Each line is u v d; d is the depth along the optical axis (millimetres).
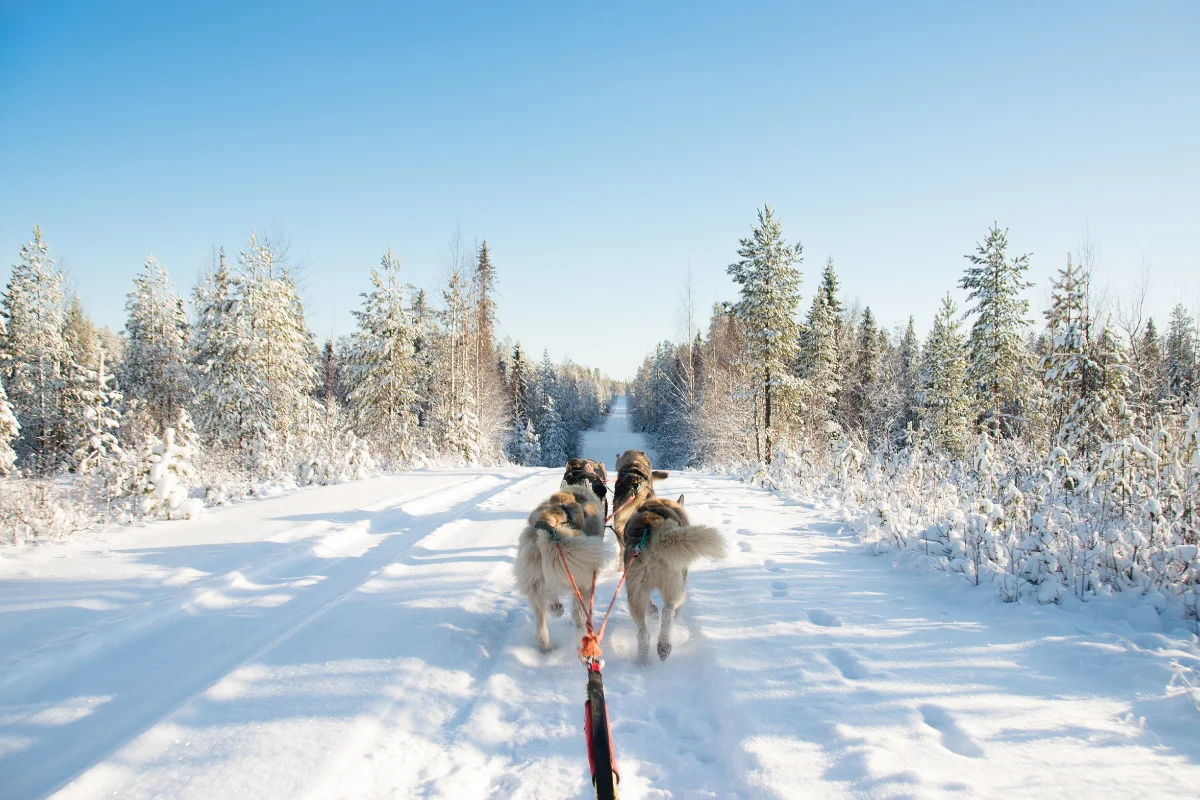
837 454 14445
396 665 4500
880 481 11109
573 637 5398
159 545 7840
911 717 3680
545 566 4832
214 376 23422
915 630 5094
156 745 3436
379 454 22094
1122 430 14359
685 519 5703
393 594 6164
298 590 6414
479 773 3398
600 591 6789
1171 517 6418
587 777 3350
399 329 30000
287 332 24562
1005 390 27312
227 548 7707
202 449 17406
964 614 5461
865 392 40969
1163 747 3293
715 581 6609
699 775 3363
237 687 4129
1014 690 3992
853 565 7117
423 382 38938
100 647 4816
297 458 17125
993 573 6062
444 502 12375
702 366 43812
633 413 104250
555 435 61844
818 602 5852
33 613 5367
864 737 3449
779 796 2967
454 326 32781
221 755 3359
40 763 3352
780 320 28297
